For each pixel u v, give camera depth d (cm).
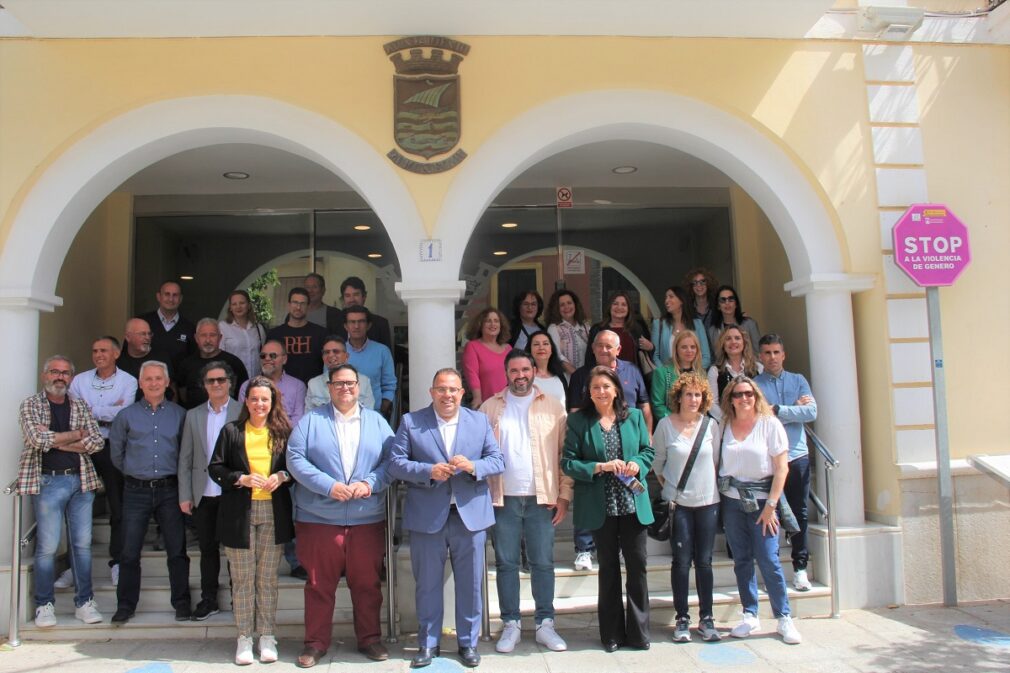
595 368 488
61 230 561
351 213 841
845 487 586
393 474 470
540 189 849
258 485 467
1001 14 621
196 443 511
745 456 497
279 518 481
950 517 575
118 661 470
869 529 572
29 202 550
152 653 484
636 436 484
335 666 464
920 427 585
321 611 474
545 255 848
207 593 518
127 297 802
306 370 625
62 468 515
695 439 498
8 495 529
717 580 566
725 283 850
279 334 630
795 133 595
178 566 517
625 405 493
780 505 496
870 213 598
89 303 762
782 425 511
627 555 485
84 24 541
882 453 590
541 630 494
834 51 605
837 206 594
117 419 518
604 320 643
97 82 554
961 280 605
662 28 577
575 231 850
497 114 571
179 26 548
